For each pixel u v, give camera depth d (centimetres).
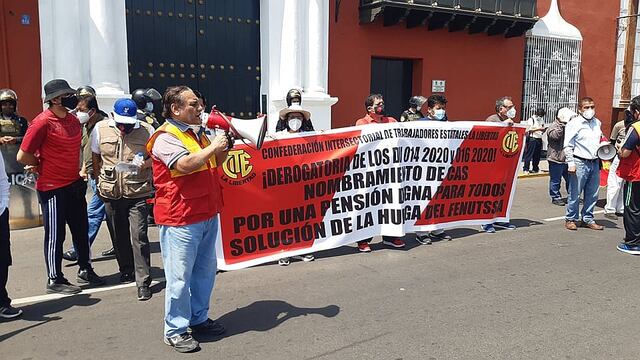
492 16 1281
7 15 862
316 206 602
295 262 604
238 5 1104
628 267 588
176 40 1041
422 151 662
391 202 641
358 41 1197
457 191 698
